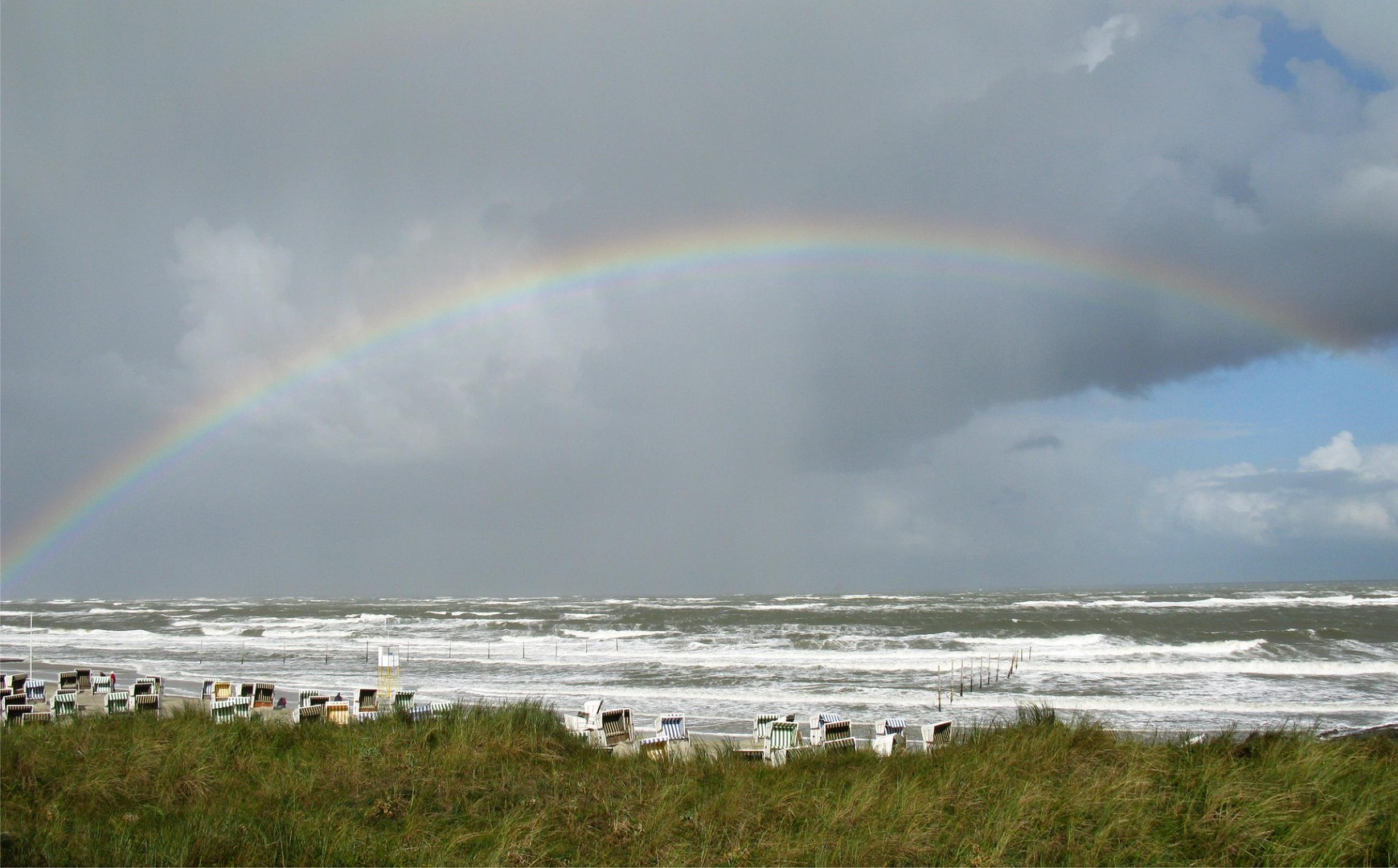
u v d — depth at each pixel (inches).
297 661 1870.1
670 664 1716.3
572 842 305.6
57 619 4379.9
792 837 309.4
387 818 323.6
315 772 369.4
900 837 298.7
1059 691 1295.5
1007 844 291.3
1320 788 334.0
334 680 1448.1
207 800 331.9
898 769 420.8
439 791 351.6
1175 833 301.1
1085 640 2255.2
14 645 2568.9
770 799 353.7
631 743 549.6
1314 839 287.7
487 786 361.1
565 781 378.0
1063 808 318.7
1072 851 282.5
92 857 265.1
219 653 2111.2
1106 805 316.5
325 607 6067.9
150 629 3422.7
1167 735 499.2
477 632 2955.2
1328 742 426.0
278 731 471.2
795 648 2154.3
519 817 323.9
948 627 2719.0
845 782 389.7
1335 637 2208.4
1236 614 3198.8
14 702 772.6
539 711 517.7
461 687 1336.1
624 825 314.5
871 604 4726.9
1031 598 5388.8
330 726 499.5
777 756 491.8
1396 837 283.1
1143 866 273.1
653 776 398.9
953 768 387.5
